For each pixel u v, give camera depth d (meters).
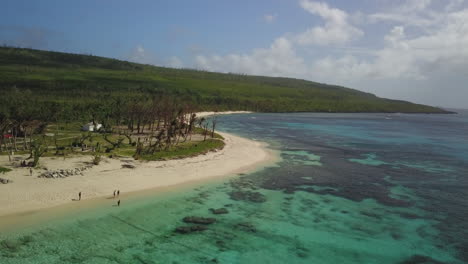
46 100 129.62
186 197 43.75
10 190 40.03
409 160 73.69
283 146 87.00
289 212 40.47
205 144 77.69
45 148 61.66
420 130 149.50
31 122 73.69
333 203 44.06
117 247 30.33
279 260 29.62
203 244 31.80
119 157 58.91
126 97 163.38
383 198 46.56
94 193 42.06
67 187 42.84
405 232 35.94
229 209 40.53
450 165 68.81
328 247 32.25
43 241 30.23
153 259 28.78
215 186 49.06
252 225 36.41
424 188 51.59
